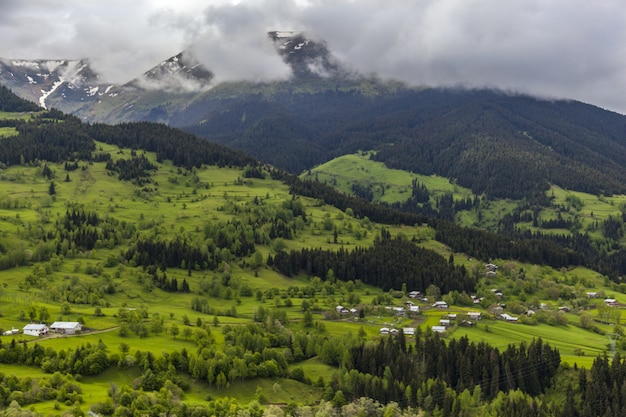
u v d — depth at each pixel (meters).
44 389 182.25
